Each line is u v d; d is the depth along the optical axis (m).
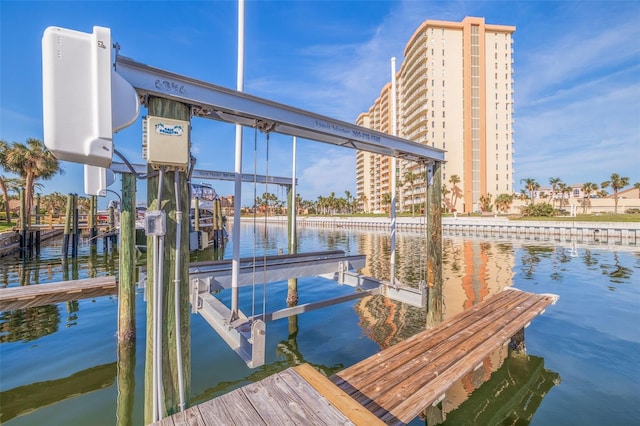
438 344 4.04
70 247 18.14
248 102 2.89
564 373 4.42
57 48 1.76
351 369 3.45
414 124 69.00
